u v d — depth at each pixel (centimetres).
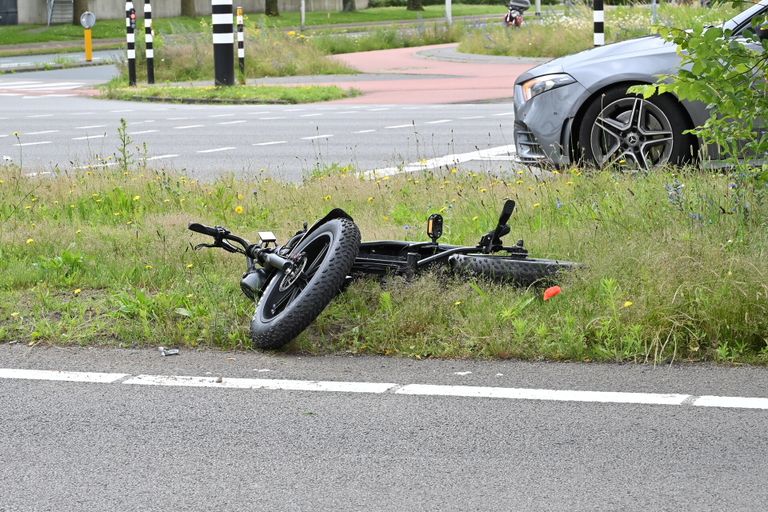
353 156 1881
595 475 585
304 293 787
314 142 2098
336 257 796
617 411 677
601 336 791
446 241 1053
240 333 827
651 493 562
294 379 748
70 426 669
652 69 1374
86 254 1069
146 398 716
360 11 10175
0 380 757
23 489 578
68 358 801
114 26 7600
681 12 3878
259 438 645
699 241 884
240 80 3606
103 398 718
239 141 2147
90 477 593
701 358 767
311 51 4238
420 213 1197
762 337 779
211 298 898
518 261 870
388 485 576
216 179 1529
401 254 899
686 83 940
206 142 2139
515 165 1681
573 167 1365
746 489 566
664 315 792
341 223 826
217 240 909
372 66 4391
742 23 1323
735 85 938
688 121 1366
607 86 1400
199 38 4222
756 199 978
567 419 666
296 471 596
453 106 2809
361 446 630
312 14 9462
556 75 1434
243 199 1323
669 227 976
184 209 1309
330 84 3597
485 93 3147
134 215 1277
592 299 838
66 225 1212
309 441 639
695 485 571
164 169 1583
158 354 806
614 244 929
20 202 1335
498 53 4734
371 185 1384
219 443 638
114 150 2023
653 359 767
